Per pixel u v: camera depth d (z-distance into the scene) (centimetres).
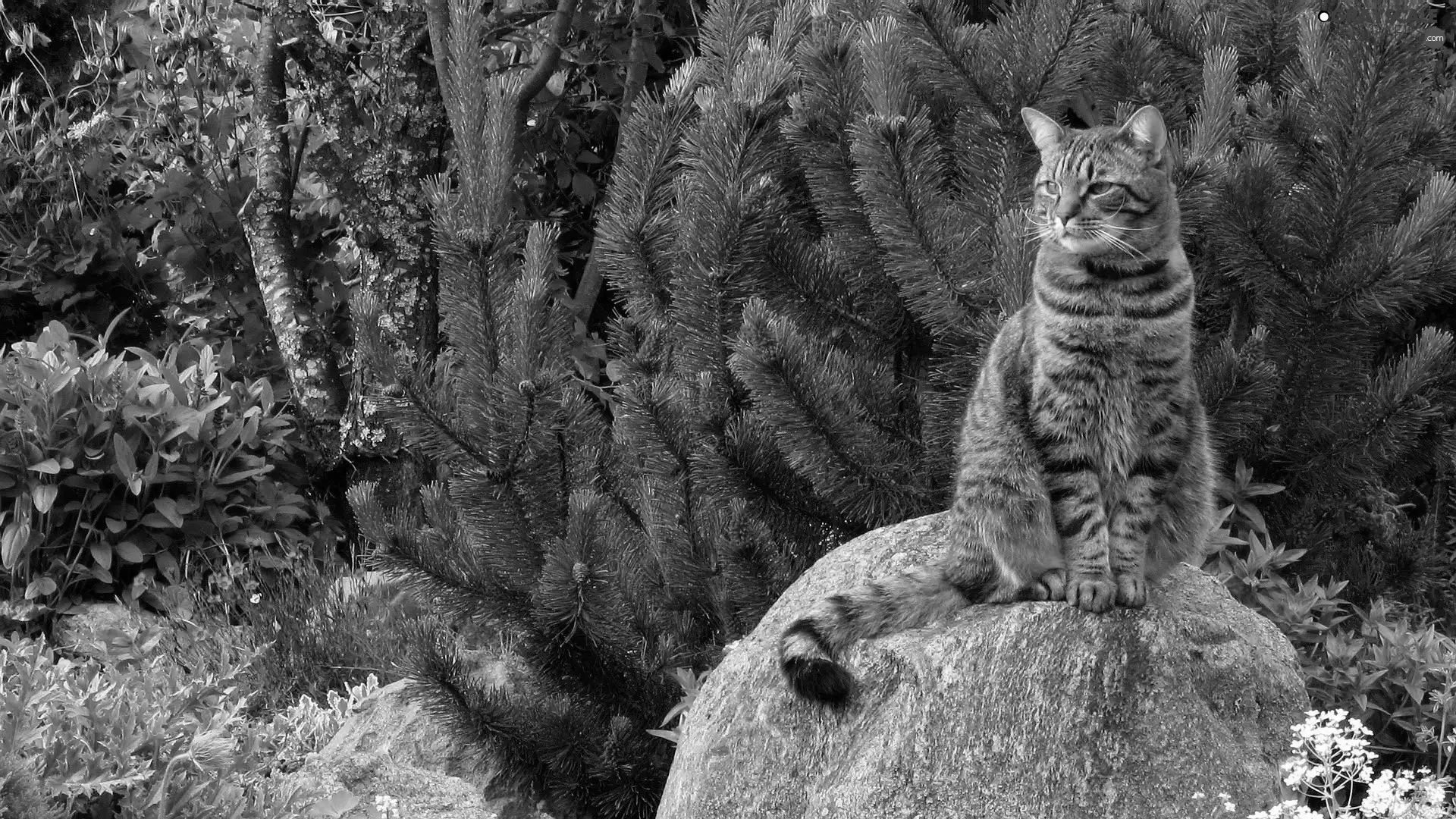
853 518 453
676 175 489
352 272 716
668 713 443
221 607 589
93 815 367
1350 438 486
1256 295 490
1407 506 562
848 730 327
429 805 426
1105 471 343
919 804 312
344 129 650
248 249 739
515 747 460
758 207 441
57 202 759
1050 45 436
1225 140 455
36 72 821
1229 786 316
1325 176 468
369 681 525
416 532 476
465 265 477
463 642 553
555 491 472
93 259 750
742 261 446
